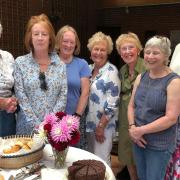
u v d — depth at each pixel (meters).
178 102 1.75
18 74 2.01
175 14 3.56
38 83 1.98
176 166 1.93
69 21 3.70
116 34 3.93
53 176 1.45
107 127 2.47
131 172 2.60
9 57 2.21
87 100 2.42
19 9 3.24
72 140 1.50
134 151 2.00
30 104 2.00
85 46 3.84
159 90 1.79
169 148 1.83
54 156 1.58
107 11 3.91
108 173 1.48
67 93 2.28
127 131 2.51
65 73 2.07
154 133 1.83
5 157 1.50
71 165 1.49
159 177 1.86
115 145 3.39
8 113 2.13
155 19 3.69
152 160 1.87
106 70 2.45
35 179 1.43
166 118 1.75
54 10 3.53
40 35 1.94
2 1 3.07
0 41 3.10
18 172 1.48
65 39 2.32
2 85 2.09
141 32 3.80
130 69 2.48
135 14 3.79
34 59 2.03
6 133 2.17
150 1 3.60
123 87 2.50
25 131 2.01
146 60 1.83
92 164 1.41
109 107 2.40
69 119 1.52
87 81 2.40
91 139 2.54
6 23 3.13
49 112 2.00
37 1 3.38
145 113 1.85
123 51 2.43
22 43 3.30
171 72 1.83
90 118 2.48
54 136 1.48
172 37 3.61
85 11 3.84
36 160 1.61
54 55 2.08
